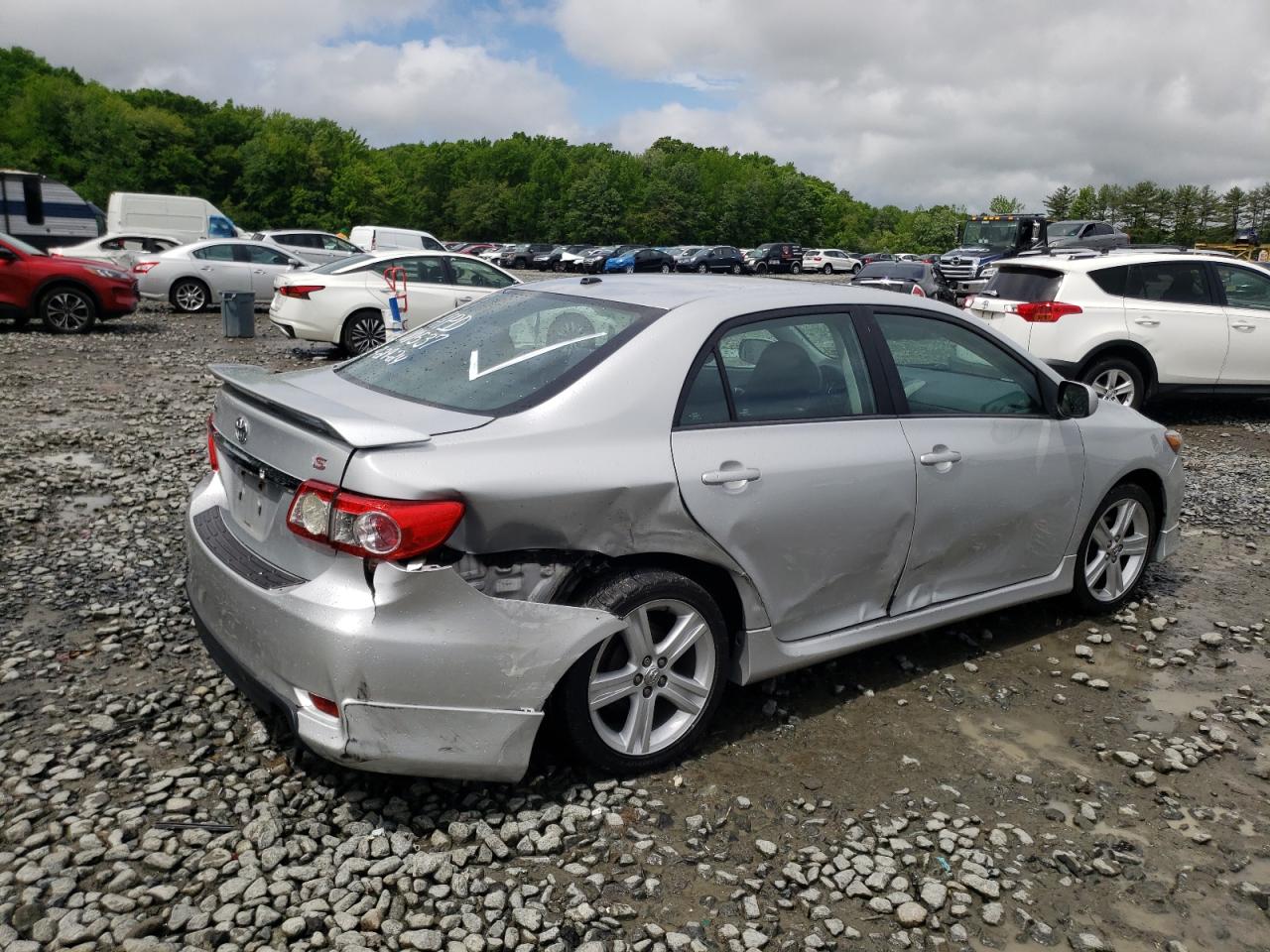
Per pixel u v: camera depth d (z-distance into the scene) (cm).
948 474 398
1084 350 970
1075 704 409
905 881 290
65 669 396
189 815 303
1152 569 580
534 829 303
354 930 258
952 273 3203
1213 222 12256
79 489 661
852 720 387
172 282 1953
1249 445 959
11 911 257
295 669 285
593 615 306
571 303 376
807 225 13062
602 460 310
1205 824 329
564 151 14875
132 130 8119
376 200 9144
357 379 365
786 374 364
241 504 334
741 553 341
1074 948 270
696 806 323
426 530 276
